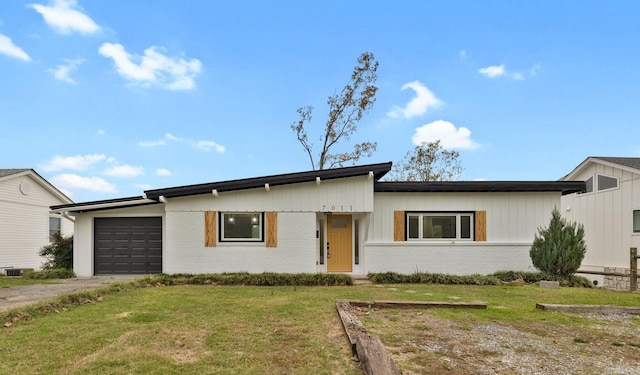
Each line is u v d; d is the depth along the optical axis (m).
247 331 4.88
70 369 3.49
